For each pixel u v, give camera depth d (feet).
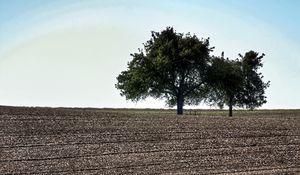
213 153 137.28
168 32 251.60
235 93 256.32
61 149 131.54
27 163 119.24
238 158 134.21
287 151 144.15
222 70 246.27
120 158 127.24
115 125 162.40
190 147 141.79
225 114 289.33
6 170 113.29
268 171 122.62
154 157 130.00
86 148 134.10
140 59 246.68
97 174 113.39
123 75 258.16
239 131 164.96
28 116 165.27
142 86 246.27
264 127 173.17
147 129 159.84
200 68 244.83
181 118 187.62
